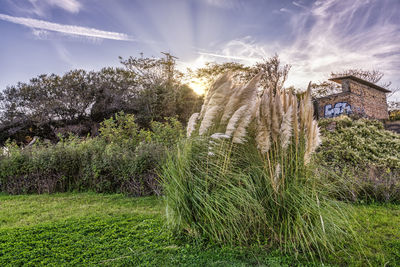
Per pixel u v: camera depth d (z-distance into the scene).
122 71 23.09
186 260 3.16
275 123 3.63
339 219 3.60
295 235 3.37
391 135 11.12
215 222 3.51
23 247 3.64
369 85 19.25
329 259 3.23
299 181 3.56
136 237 3.93
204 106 4.15
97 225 4.52
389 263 3.18
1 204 6.51
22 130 20.33
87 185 7.96
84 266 3.07
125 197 6.85
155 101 21.69
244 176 3.65
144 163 7.07
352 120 12.76
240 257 3.23
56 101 20.19
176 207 3.71
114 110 21.14
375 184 6.32
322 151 8.68
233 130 3.53
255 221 3.54
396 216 5.01
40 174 8.00
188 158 3.83
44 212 5.65
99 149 8.39
